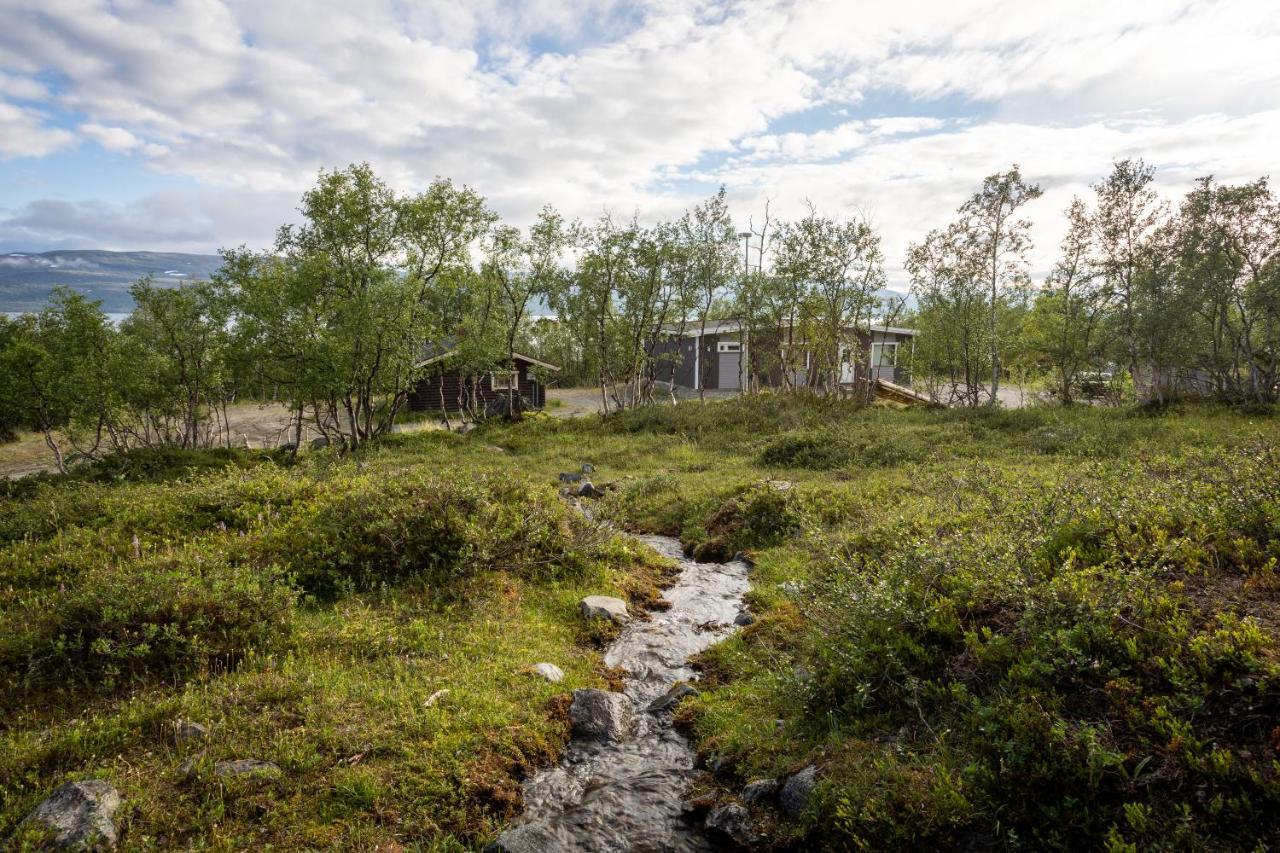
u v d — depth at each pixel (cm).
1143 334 2133
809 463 1678
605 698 587
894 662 492
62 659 556
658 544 1187
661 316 2973
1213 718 359
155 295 2195
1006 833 349
